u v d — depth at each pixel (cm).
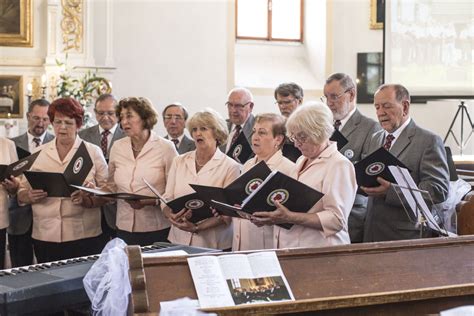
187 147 575
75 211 436
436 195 397
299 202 343
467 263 284
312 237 352
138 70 1005
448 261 283
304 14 1155
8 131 894
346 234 358
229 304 249
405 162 408
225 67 1054
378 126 453
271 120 391
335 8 1100
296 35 1160
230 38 1055
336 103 452
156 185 445
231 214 369
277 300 253
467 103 1116
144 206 439
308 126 349
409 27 931
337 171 348
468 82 929
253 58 1127
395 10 930
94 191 405
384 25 934
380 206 413
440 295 269
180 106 581
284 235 360
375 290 264
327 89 454
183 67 1030
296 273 266
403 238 404
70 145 448
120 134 575
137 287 249
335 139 438
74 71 955
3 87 938
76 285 295
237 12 1128
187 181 414
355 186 355
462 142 1055
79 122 449
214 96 1049
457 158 801
